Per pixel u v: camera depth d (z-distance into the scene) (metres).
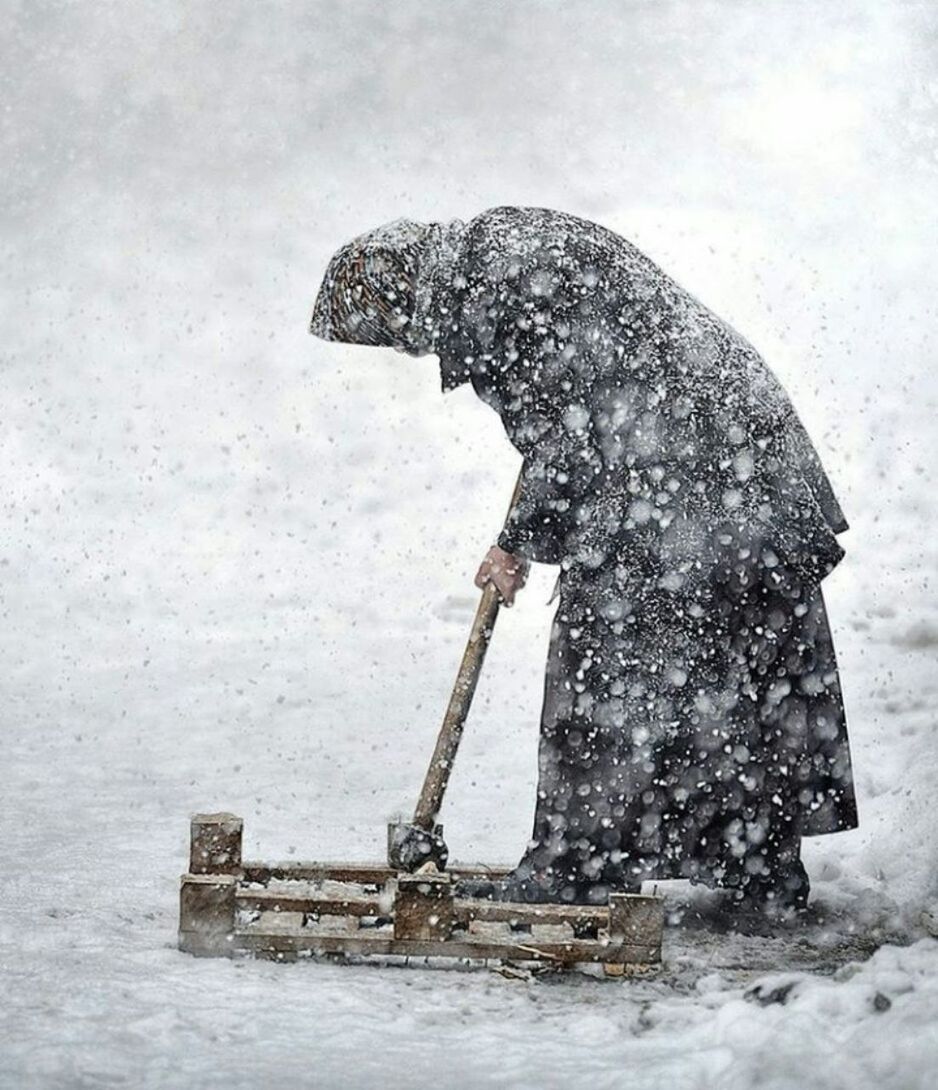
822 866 18.34
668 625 15.81
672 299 16.39
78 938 15.38
